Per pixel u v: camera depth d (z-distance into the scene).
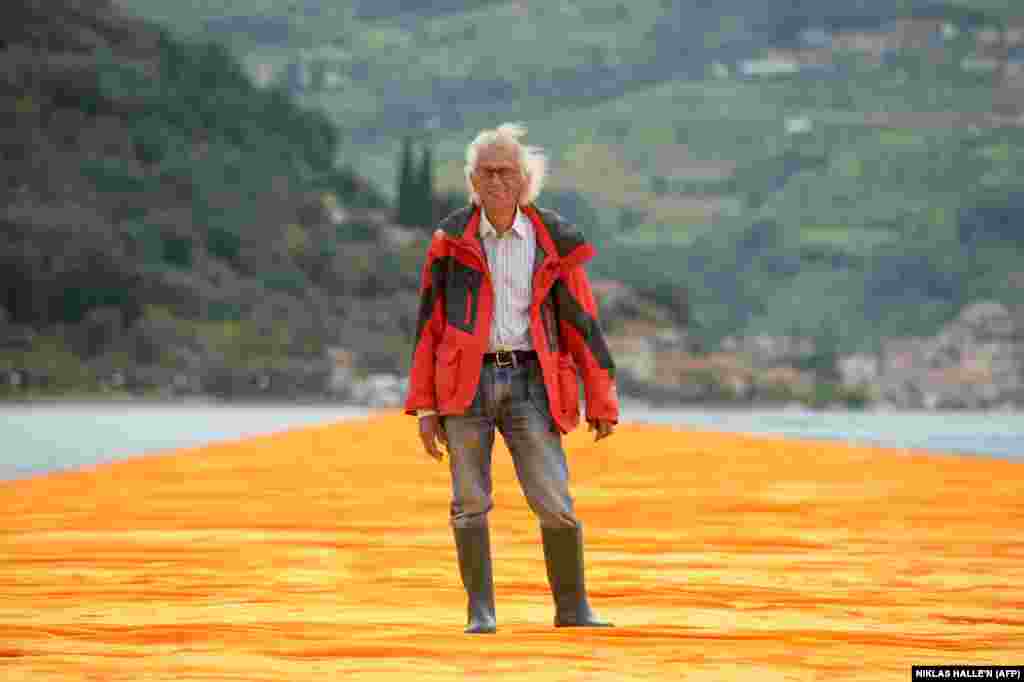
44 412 183.12
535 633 13.88
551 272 14.09
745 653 12.76
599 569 18.77
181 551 20.78
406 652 12.80
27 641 13.28
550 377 14.05
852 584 17.34
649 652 12.80
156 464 44.97
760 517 26.67
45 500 30.02
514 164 13.98
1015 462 46.69
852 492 33.25
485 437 14.24
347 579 17.83
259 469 42.47
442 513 27.48
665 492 33.56
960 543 22.05
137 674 11.75
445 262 14.25
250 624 14.32
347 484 36.06
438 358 14.17
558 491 14.26
